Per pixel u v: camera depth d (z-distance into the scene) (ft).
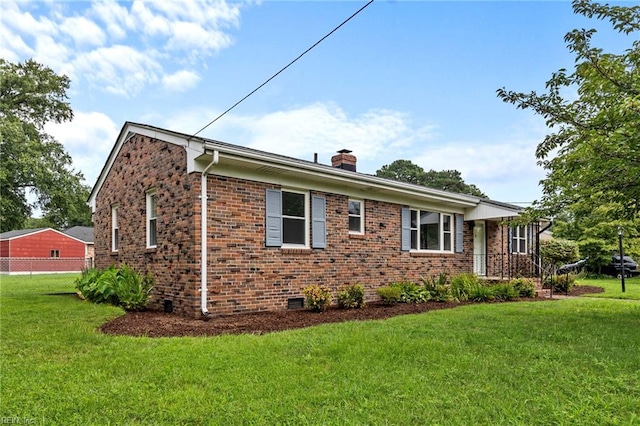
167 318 25.46
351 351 16.21
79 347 17.15
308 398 11.52
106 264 41.50
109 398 11.49
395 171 163.53
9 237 117.29
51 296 37.24
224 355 15.71
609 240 72.90
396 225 39.96
